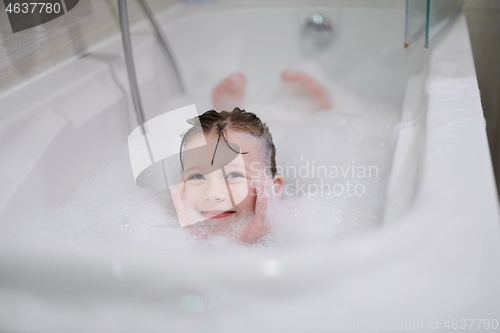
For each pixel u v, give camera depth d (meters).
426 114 0.71
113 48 1.25
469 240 0.44
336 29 1.56
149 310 0.42
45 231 0.72
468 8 1.39
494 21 1.38
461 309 0.39
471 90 0.78
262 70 1.66
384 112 1.35
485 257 0.43
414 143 0.71
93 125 0.99
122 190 0.89
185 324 0.41
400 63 1.46
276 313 0.41
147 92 1.22
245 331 0.40
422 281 0.41
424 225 0.46
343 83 1.56
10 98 0.93
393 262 0.42
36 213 0.77
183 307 0.41
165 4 1.61
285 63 1.64
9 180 0.76
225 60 1.65
